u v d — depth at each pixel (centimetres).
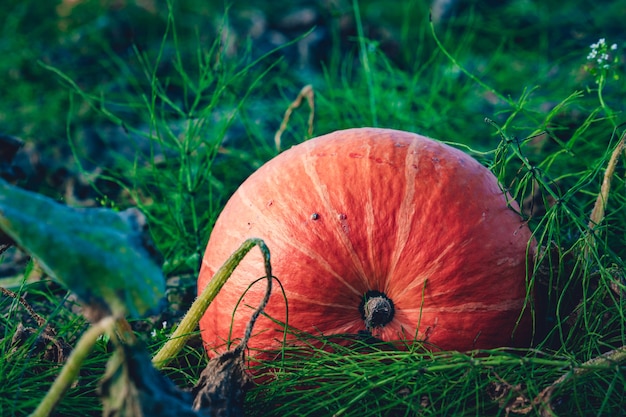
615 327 79
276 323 73
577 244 79
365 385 73
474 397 73
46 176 124
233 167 119
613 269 79
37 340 78
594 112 96
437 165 75
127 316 92
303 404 71
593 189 103
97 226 64
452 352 71
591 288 79
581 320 78
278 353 74
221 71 121
